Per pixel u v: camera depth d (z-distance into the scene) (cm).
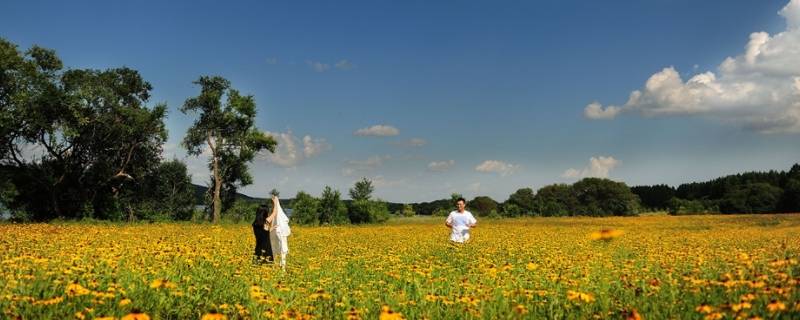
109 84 5788
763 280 902
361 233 3425
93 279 910
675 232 3572
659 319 765
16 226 3625
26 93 4959
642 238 2570
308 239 2689
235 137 6506
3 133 4978
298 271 1216
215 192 6512
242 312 807
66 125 5156
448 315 823
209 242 1777
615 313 807
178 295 863
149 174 6338
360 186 6431
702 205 11031
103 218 5800
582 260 1438
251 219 6388
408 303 877
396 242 2370
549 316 823
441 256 1630
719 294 869
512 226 5272
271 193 1555
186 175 6600
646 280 1069
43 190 5444
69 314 746
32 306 753
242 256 1466
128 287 869
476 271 1256
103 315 757
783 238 2616
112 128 5569
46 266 1001
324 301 873
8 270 981
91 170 5719
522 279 1066
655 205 15788
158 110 5706
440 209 9138
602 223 6278
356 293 938
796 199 9988
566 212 9894
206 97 6431
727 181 12662
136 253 1237
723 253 1573
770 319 707
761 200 10425
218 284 984
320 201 5988
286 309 822
